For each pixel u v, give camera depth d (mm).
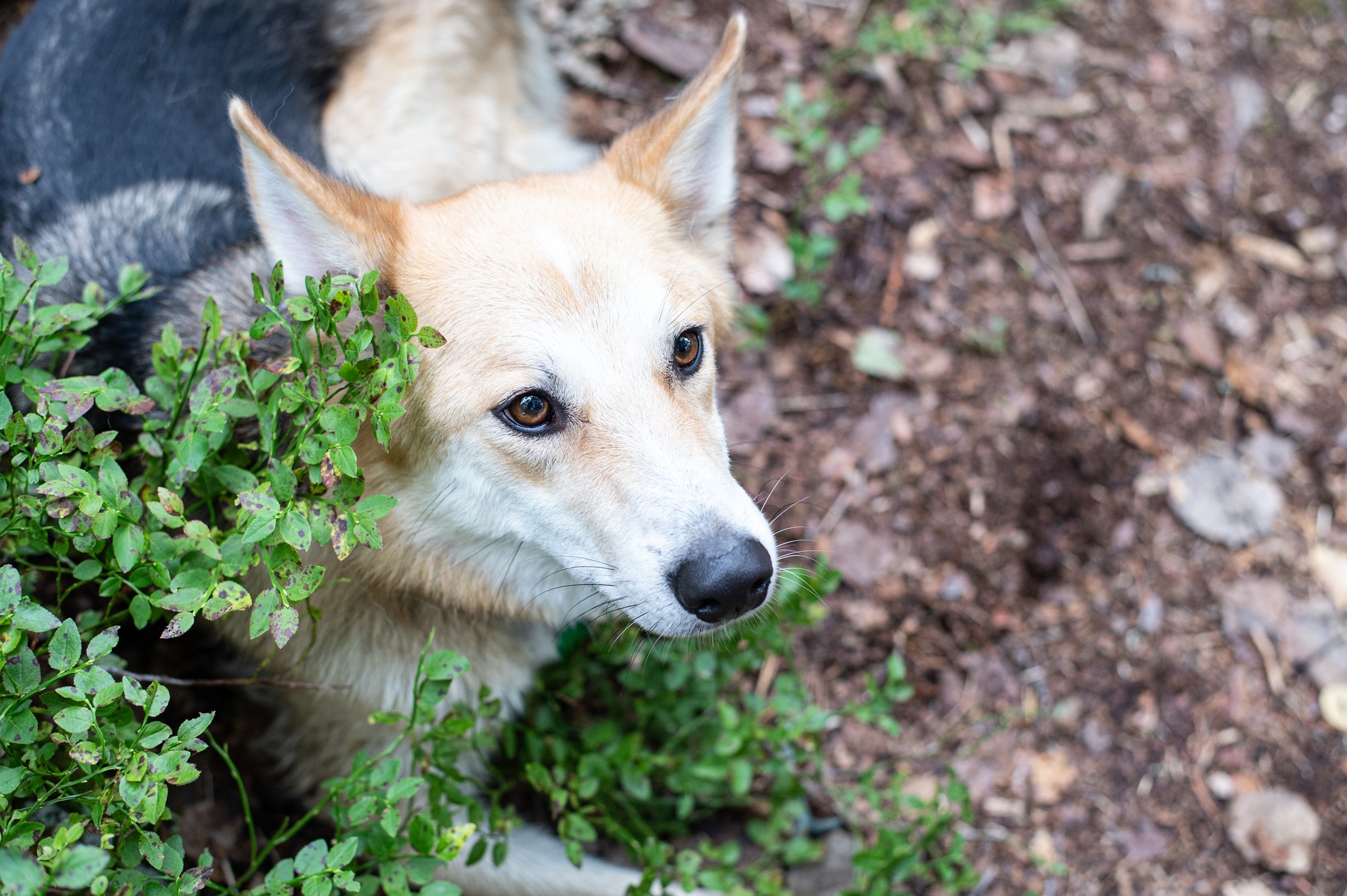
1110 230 1263
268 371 819
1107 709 1079
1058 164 1298
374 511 790
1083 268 1241
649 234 889
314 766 951
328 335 791
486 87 1176
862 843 1007
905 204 1243
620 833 930
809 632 1088
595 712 1030
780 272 1203
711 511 828
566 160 1222
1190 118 1355
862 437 1156
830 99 1259
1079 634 1104
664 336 862
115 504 778
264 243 887
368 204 863
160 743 789
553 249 855
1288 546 1142
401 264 862
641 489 834
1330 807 1051
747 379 1170
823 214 1228
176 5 1026
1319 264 1271
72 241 933
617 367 848
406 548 894
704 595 820
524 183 900
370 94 1100
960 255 1233
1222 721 1078
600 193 894
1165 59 1396
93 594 942
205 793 951
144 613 783
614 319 852
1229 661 1099
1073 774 1057
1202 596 1121
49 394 785
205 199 975
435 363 853
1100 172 1301
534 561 916
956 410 1174
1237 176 1319
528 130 1219
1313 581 1130
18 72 993
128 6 1014
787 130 1210
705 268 925
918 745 1061
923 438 1160
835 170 1201
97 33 1002
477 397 849
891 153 1271
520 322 846
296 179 827
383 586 904
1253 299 1243
